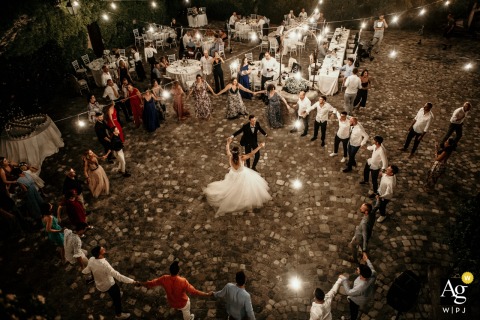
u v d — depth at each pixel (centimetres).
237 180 695
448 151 673
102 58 1316
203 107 1016
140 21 1661
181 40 1385
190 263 620
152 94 957
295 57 1419
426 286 560
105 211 739
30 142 856
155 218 717
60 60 1247
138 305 555
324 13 1748
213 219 706
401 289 441
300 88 1048
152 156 900
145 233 684
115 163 881
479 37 1517
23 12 1101
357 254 596
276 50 1417
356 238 556
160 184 807
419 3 1614
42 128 892
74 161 900
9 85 1050
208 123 1023
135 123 1012
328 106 828
